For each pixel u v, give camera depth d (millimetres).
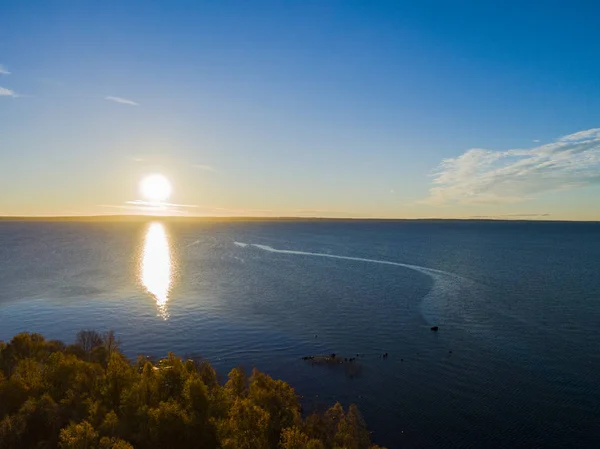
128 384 56812
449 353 91625
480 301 133750
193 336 111250
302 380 82000
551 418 65500
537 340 97375
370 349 96688
